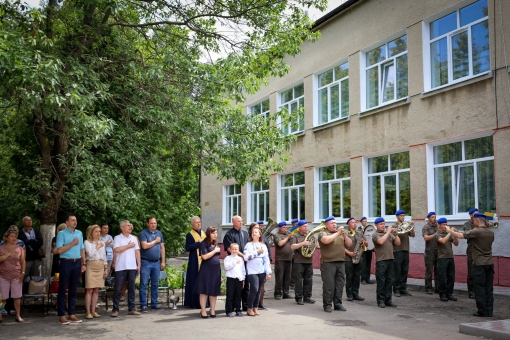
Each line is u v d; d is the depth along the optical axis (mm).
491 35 14867
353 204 20391
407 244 13625
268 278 10820
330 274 11023
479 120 15102
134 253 10977
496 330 8125
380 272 11664
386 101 19172
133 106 12461
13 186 16969
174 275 14930
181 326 9391
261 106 28578
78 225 16344
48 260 12953
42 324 9766
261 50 14023
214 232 10445
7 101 11297
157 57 13695
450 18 16562
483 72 15172
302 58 24375
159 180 14312
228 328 9148
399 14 18375
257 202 28656
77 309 11609
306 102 23953
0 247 9977
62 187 13164
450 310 11109
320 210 22938
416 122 17375
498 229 14305
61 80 10398
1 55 8508
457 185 16016
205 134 11914
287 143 14180
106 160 13656
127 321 10031
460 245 15367
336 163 21828
